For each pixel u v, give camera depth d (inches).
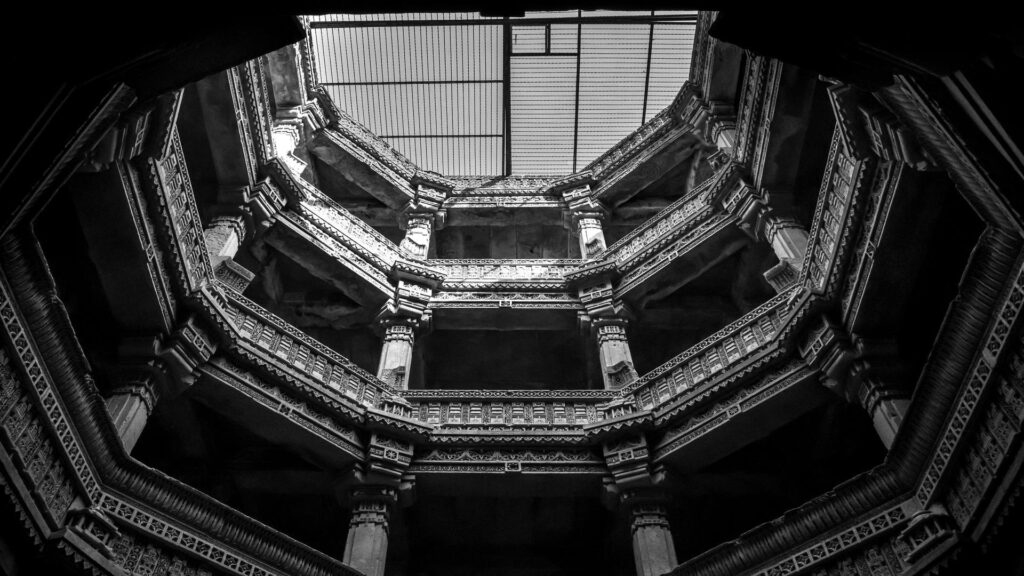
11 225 159.5
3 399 241.9
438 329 682.2
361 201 834.2
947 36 149.6
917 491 318.3
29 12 135.3
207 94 517.7
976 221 383.9
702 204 658.8
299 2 145.9
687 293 685.9
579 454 489.4
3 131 142.4
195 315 418.6
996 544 258.7
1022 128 151.4
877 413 388.2
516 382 735.1
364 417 474.3
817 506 350.9
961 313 276.5
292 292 665.6
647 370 726.5
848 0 148.0
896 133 313.4
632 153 824.9
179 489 327.3
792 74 526.0
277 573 339.6
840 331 418.3
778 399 441.4
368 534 427.8
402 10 145.9
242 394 430.9
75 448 282.0
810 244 458.0
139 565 299.9
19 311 248.8
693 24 825.5
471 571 556.7
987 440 269.7
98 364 392.2
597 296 664.4
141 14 143.0
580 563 564.1
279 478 498.3
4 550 244.1
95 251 366.0
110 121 173.3
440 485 478.9
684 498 507.8
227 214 561.9
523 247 870.4
